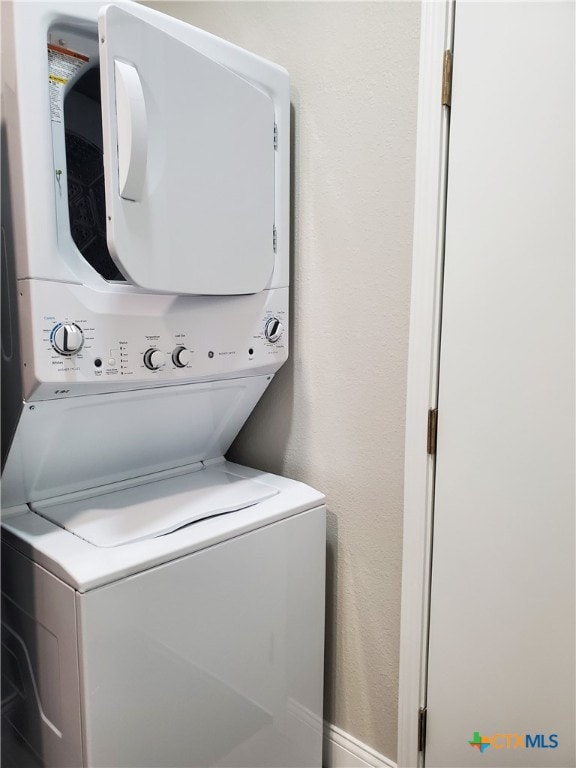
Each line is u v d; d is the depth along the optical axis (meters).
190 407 1.77
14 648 1.55
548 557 1.49
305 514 1.77
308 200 1.87
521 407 1.49
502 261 1.48
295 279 1.95
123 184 1.26
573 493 1.44
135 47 1.26
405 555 1.74
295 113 1.86
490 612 1.61
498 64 1.43
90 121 1.56
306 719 1.87
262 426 2.13
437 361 1.63
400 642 1.79
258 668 1.67
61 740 1.38
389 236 1.69
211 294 1.55
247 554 1.60
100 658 1.29
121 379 1.43
